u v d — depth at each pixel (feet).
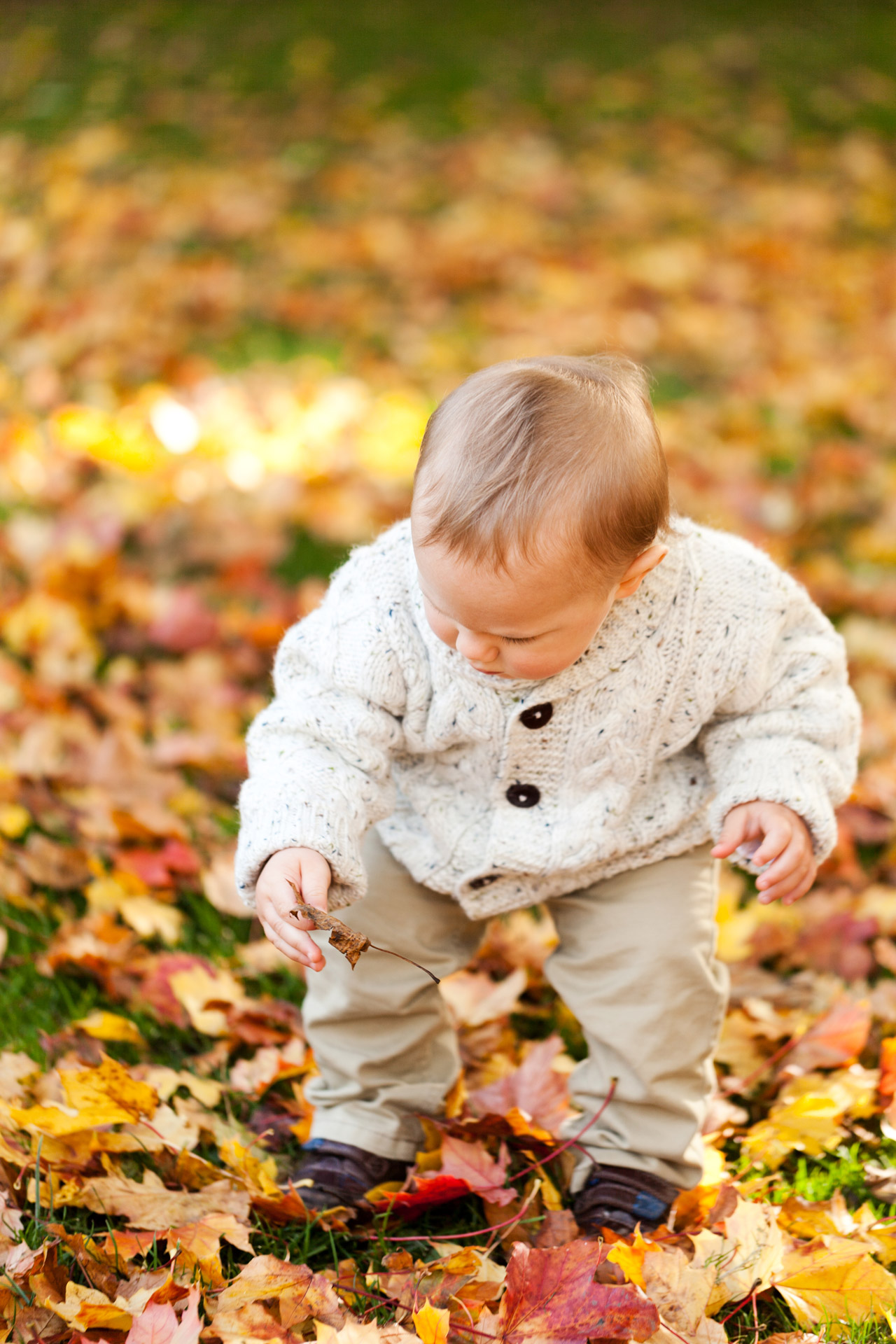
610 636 5.34
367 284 17.17
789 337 16.67
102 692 9.89
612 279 17.81
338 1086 6.10
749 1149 6.20
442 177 20.35
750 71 25.43
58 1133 5.82
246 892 5.43
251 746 5.64
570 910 5.98
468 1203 5.94
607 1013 5.77
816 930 7.81
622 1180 5.75
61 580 10.91
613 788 5.63
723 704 5.65
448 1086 6.28
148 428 13.16
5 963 7.37
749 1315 5.41
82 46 24.76
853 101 24.49
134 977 7.25
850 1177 6.13
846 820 8.82
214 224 18.37
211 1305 5.12
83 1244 5.24
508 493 4.67
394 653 5.43
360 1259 5.63
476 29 26.43
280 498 12.33
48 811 8.66
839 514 12.74
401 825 5.96
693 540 5.60
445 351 15.57
